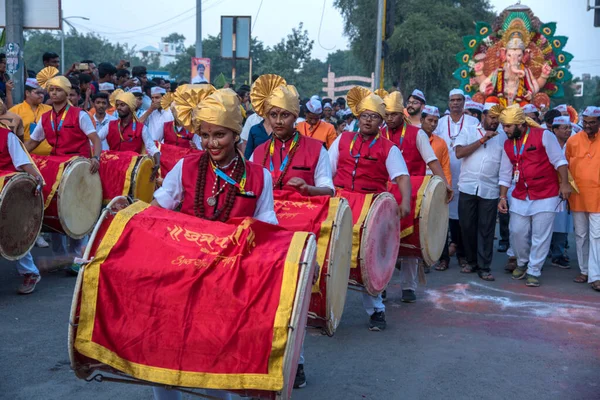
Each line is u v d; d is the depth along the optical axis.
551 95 17.34
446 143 9.15
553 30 16.95
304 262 3.14
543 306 7.20
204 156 3.58
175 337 3.12
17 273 7.74
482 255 8.45
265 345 3.05
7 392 4.54
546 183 7.98
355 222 5.43
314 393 4.71
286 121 4.92
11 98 10.27
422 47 34.44
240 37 17.44
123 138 8.98
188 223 3.34
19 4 11.70
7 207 6.15
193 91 3.85
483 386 4.91
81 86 11.47
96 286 3.17
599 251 7.95
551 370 5.27
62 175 7.25
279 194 4.88
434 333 6.15
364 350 5.64
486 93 17.48
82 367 3.24
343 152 6.08
